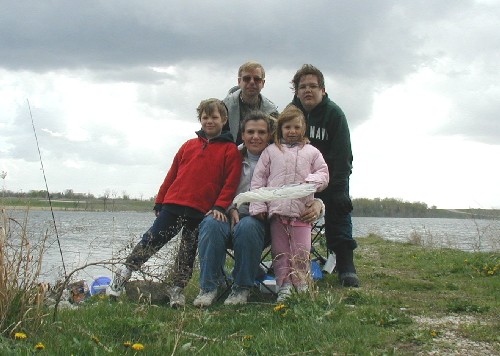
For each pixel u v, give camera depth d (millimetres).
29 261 3771
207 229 4934
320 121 6168
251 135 5434
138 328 3816
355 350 3498
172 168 5621
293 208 5094
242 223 4965
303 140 5418
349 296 5199
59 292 4051
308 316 4133
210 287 4941
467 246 13211
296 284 4965
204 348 3514
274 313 4344
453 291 6113
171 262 4859
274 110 6410
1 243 3580
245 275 4941
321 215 5281
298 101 6320
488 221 12484
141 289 4988
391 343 3715
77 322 3996
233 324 4117
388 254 11586
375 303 5000
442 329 4066
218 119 5352
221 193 5152
